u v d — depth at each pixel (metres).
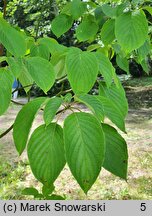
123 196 1.92
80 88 0.33
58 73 0.48
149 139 3.09
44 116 0.30
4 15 0.60
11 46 0.36
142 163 2.45
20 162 2.41
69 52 0.34
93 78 0.33
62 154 0.29
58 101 0.32
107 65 0.37
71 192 1.97
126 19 0.44
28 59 0.36
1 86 0.34
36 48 0.47
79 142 0.27
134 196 1.93
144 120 3.99
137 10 0.46
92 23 0.61
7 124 3.55
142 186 2.05
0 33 0.36
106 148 0.32
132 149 2.79
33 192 0.52
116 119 0.33
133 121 3.93
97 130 0.28
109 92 0.43
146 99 5.66
